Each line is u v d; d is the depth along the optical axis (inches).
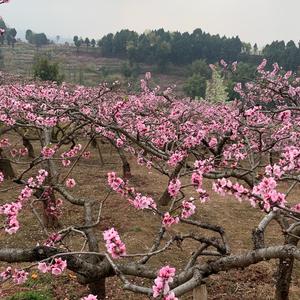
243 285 320.2
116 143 416.2
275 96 562.9
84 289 293.9
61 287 295.6
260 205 164.2
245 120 396.2
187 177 625.9
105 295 282.4
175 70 3129.9
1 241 370.9
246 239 418.0
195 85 2023.9
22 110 448.5
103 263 191.6
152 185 589.6
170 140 372.8
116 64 3388.3
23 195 235.1
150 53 3248.0
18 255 178.1
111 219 440.8
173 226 437.4
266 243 410.3
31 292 274.2
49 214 378.0
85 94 706.2
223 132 428.1
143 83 810.2
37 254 179.0
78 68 2930.6
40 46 4311.0
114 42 3779.5
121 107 326.6
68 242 362.6
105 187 557.0
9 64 2866.6
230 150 349.4
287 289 279.9
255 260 157.9
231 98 1565.0
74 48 4111.7
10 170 560.4
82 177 603.5
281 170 199.3
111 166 694.5
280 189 607.2
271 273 340.2
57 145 348.2
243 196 164.9
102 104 554.3
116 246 145.4
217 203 532.7
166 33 3415.4
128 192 197.9
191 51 3265.3
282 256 151.2
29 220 419.8
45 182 338.3
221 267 164.7
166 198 490.3
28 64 2942.9
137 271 185.5
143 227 425.4
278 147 411.5
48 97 556.4
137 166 706.2
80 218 435.2
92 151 802.2
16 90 603.5
